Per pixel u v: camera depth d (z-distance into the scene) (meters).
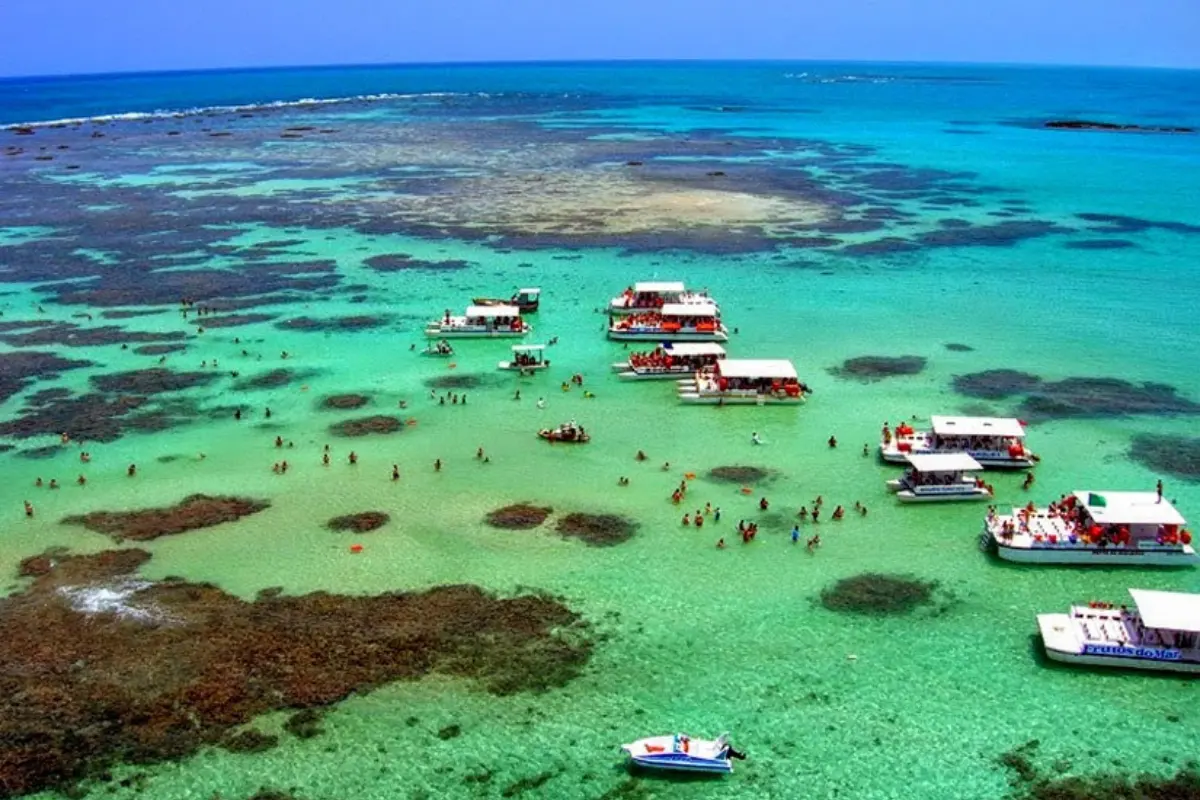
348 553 47.41
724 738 34.53
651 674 38.88
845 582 45.19
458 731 35.66
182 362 73.12
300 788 33.03
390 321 82.81
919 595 44.22
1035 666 39.50
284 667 38.78
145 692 37.31
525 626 41.72
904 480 53.81
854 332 80.00
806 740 35.44
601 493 53.47
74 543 48.25
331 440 60.16
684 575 45.69
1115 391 67.62
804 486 54.31
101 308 86.06
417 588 44.47
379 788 33.06
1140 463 56.94
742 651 40.31
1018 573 45.97
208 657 39.34
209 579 45.06
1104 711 36.94
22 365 72.31
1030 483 54.38
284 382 69.50
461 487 54.16
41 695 37.06
